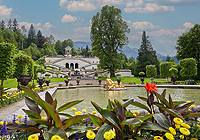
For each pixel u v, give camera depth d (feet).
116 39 118.11
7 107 20.54
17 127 5.36
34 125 5.84
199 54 101.19
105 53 115.65
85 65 221.05
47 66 204.33
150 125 5.26
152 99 6.48
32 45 293.84
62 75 162.71
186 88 56.39
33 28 330.34
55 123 5.38
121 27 117.70
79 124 7.36
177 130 6.36
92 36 121.19
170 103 6.52
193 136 6.25
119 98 34.32
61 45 342.64
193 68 76.84
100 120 5.68
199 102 26.17
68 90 59.26
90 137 4.73
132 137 5.77
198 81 83.61
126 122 4.89
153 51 172.96
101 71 165.99
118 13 119.34
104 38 114.21
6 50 49.73
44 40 343.26
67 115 7.06
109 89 55.93
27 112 5.84
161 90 51.29
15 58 51.26
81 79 136.46
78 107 23.53
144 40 173.78
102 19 117.91
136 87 67.00
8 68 49.60
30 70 82.07
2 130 5.83
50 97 6.84
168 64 95.45
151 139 5.93
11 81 73.92
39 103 5.66
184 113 6.68
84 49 346.74
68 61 225.56
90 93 46.88
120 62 113.60
